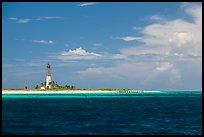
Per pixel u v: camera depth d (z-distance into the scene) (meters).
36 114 96.31
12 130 63.38
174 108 126.00
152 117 89.38
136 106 140.88
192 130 65.75
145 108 126.50
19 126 68.75
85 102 178.38
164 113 102.19
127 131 63.78
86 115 94.00
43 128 66.25
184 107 132.62
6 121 77.44
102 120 81.00
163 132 63.06
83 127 68.25
